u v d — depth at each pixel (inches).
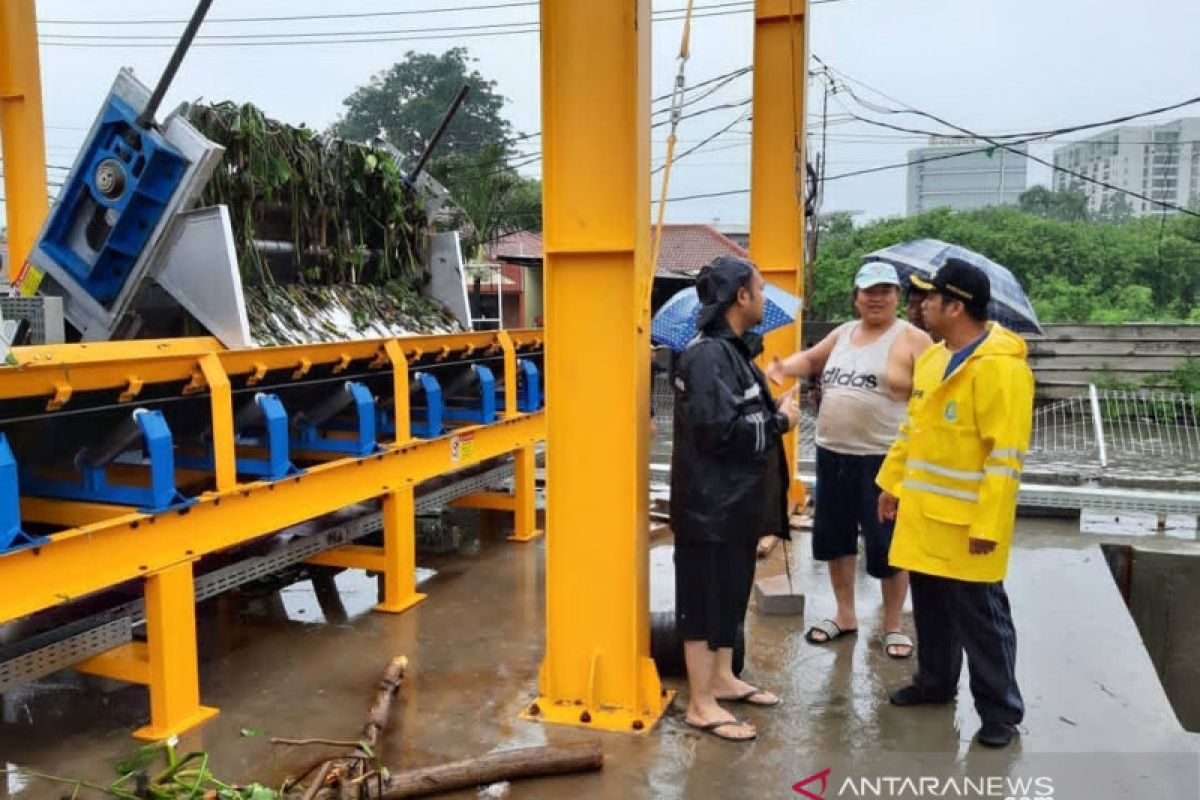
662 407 601.3
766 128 263.6
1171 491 302.7
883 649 172.2
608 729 139.2
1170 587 242.8
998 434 127.6
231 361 155.0
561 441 141.0
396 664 155.3
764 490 135.6
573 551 142.3
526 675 161.0
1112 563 249.0
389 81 1585.9
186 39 151.9
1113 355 614.5
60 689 158.4
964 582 133.5
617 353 137.3
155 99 156.6
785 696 151.9
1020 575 216.8
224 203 185.8
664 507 278.2
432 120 1525.6
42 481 154.5
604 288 136.8
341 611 196.9
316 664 167.3
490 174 892.6
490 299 783.7
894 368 161.9
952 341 135.6
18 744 137.9
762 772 126.9
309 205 211.5
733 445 127.7
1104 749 133.5
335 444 190.2
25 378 121.6
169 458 140.3
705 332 133.9
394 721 143.0
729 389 127.9
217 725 143.2
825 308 1002.7
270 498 161.5
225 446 150.9
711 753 132.3
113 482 165.0
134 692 157.2
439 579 218.8
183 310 178.9
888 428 164.2
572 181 135.9
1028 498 276.7
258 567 169.8
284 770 128.7
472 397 247.6
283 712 147.7
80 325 172.6
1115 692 153.2
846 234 1284.4
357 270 228.8
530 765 124.3
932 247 271.0
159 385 150.9
